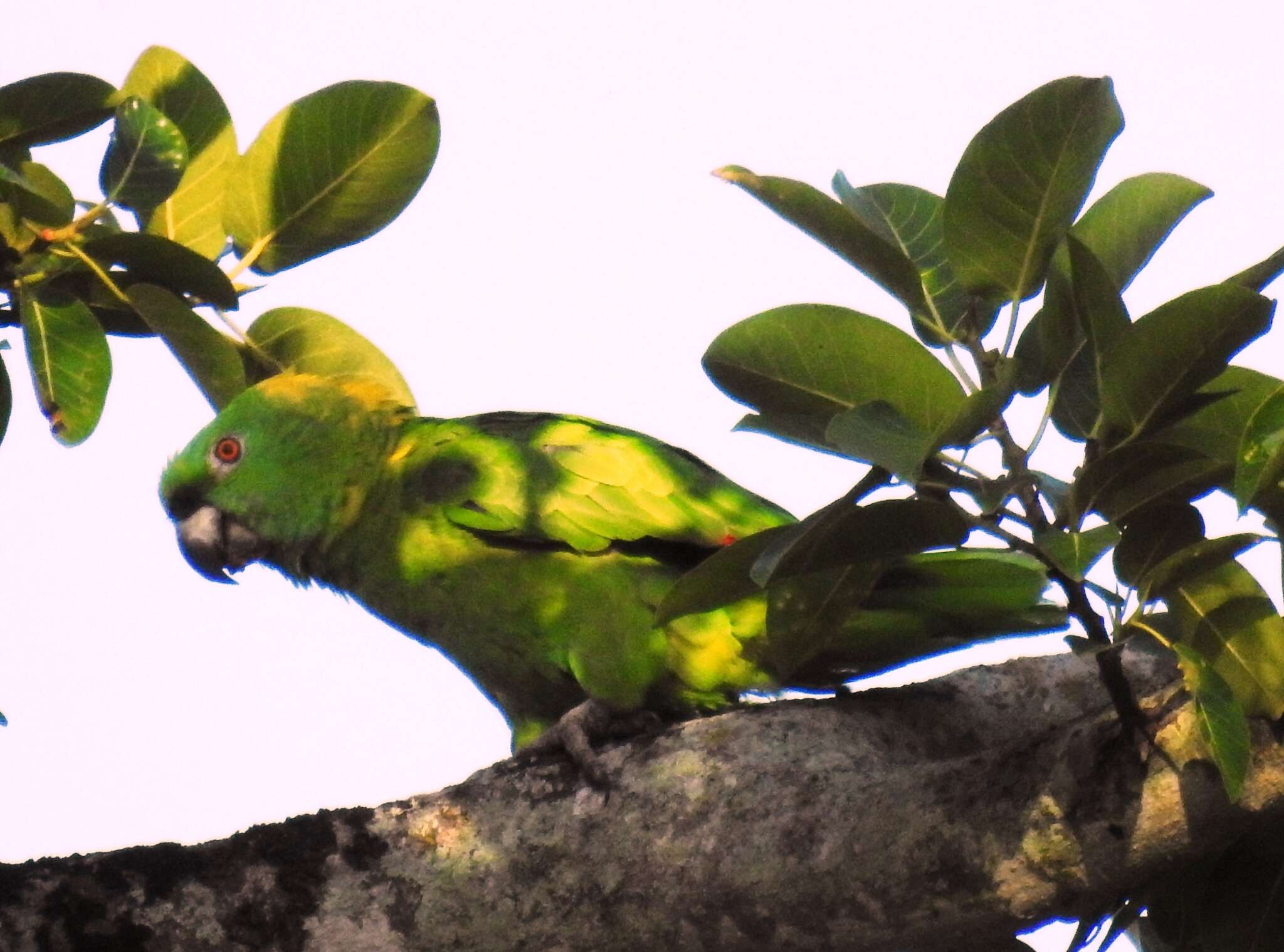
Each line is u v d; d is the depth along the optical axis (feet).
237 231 23.62
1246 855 18.71
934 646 24.84
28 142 20.74
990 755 18.66
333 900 19.25
